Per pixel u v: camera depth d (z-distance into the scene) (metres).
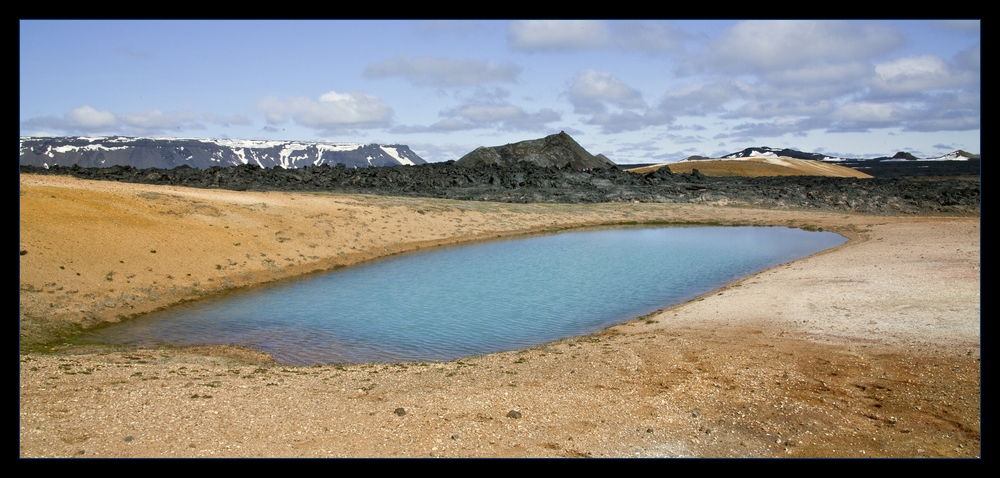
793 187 74.12
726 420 11.41
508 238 47.53
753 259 35.66
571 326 20.22
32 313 19.56
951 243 33.66
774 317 19.12
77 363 14.80
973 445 10.02
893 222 49.56
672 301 24.08
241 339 18.75
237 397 12.37
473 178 75.75
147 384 13.04
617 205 65.00
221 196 40.28
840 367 14.02
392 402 12.20
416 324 20.53
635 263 34.56
